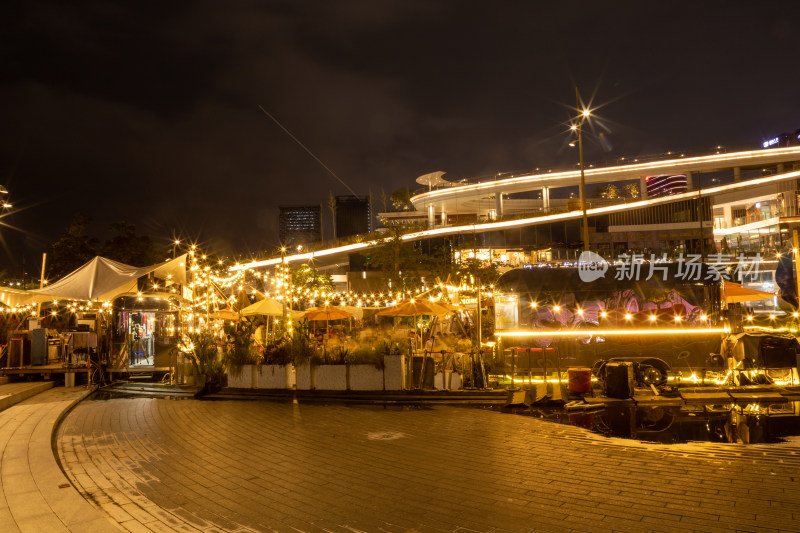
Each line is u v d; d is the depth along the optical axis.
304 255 79.56
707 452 7.93
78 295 16.59
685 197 68.00
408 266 49.53
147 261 43.53
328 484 6.57
